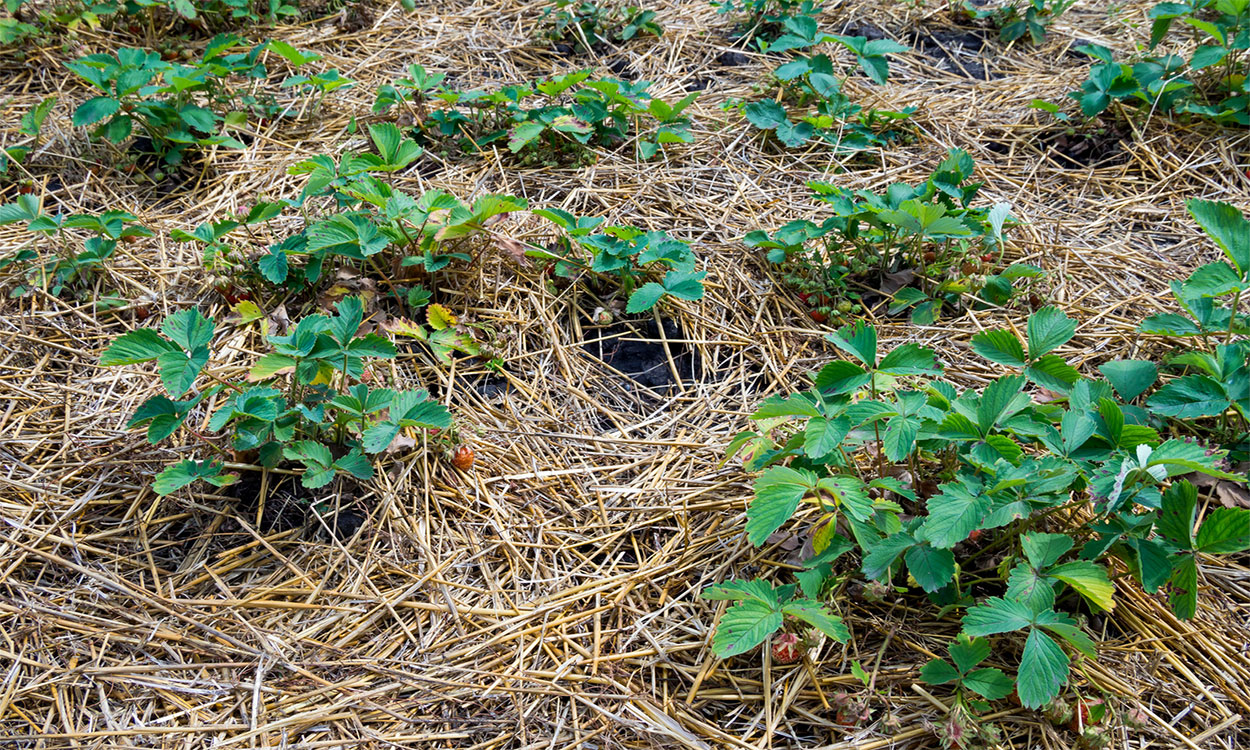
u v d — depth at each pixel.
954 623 1.31
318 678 1.27
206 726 1.24
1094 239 1.76
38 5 2.15
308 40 2.16
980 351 1.44
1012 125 1.99
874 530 1.29
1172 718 1.25
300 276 1.63
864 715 1.23
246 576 1.35
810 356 1.61
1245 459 1.42
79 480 1.41
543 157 1.89
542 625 1.32
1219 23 1.96
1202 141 1.91
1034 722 1.25
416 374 1.55
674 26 2.27
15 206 1.62
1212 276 1.45
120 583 1.33
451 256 1.63
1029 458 1.31
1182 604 1.25
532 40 2.19
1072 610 1.32
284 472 1.42
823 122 1.91
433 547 1.38
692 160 1.92
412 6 2.26
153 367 1.54
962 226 1.58
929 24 2.27
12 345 1.55
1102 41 2.17
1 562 1.34
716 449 1.49
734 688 1.28
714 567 1.37
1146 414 1.44
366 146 1.91
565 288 1.68
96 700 1.26
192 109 1.84
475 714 1.26
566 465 1.47
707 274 1.71
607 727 1.25
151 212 1.77
